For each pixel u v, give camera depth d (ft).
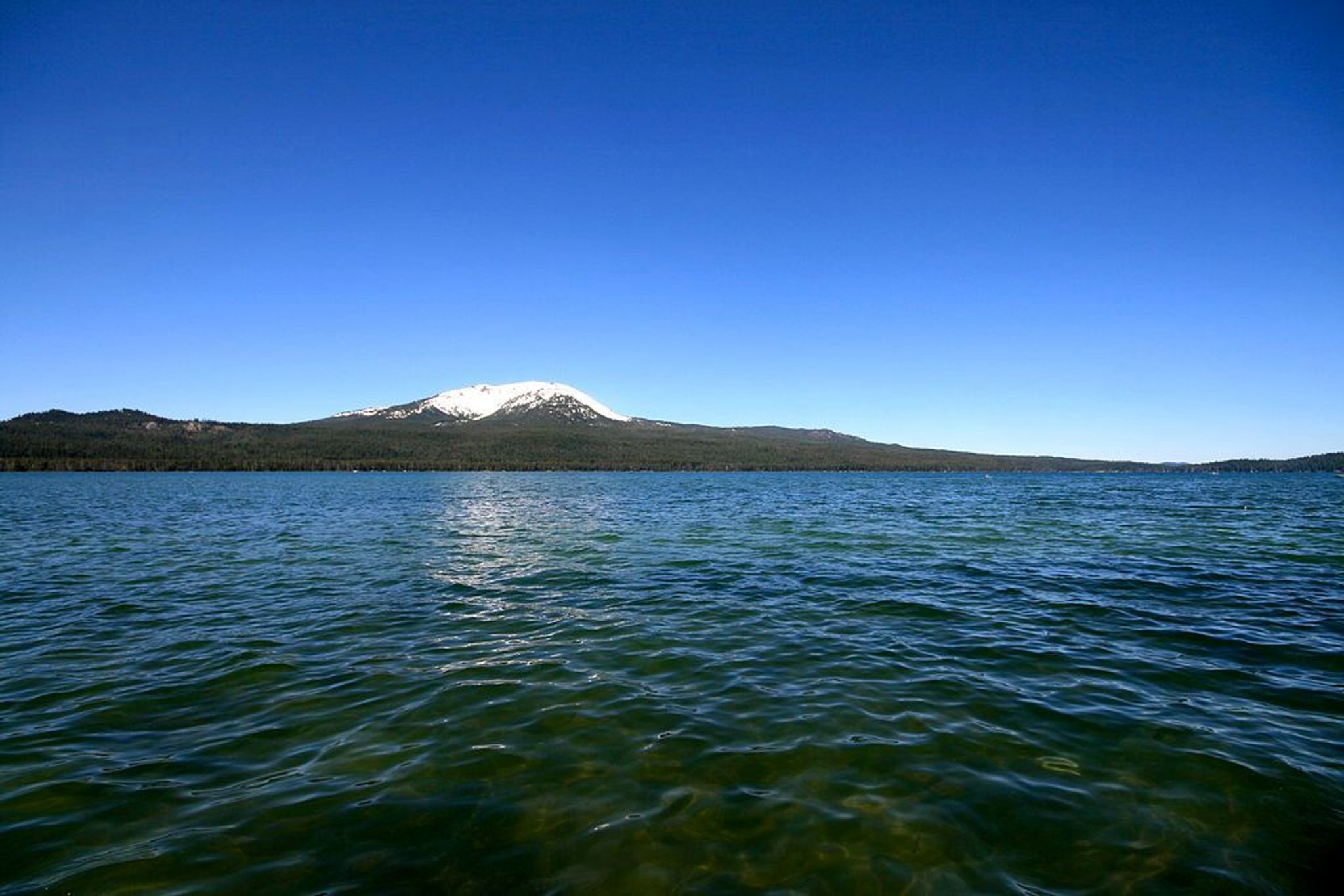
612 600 52.90
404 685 32.78
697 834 19.61
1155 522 116.88
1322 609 48.26
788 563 70.54
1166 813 20.72
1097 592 54.60
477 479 462.19
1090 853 18.75
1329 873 17.92
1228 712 28.94
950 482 401.29
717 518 131.54
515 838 19.47
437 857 18.54
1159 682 32.89
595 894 17.01
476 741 26.18
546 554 78.95
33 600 53.47
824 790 22.17
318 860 18.42
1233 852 18.79
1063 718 28.30
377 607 50.60
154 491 253.24
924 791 22.11
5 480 363.56
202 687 32.45
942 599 52.49
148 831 19.75
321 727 27.50
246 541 93.97
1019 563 70.13
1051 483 377.71
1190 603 50.42
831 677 33.91
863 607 49.70
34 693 31.71
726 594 55.01
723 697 31.09
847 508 160.15
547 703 30.25
